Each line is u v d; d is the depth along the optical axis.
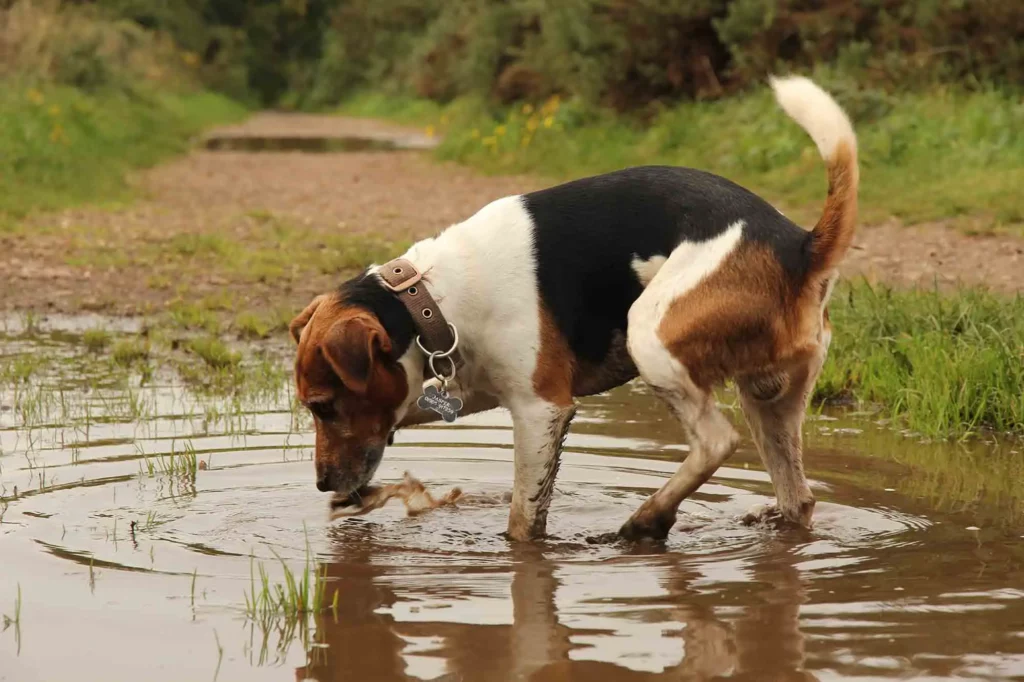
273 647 4.40
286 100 87.38
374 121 60.94
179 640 4.47
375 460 6.04
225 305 12.88
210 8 83.62
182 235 17.14
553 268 5.89
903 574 5.23
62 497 6.61
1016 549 5.59
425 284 5.86
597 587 5.12
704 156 22.53
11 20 36.41
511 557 5.70
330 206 21.52
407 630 4.58
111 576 5.26
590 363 6.09
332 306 5.82
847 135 5.70
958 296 10.34
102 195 22.11
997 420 8.16
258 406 8.92
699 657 4.26
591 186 6.04
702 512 6.51
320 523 6.29
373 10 79.50
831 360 9.46
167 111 44.38
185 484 6.93
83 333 11.72
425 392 5.83
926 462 7.37
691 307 5.72
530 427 5.96
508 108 33.88
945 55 22.36
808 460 7.44
